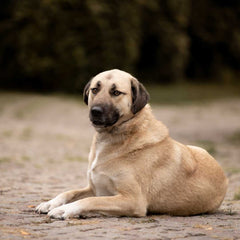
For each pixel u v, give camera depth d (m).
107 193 5.87
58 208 5.53
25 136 17.05
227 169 11.02
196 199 6.03
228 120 25.84
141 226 5.16
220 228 5.24
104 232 4.80
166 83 46.88
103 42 37.12
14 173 9.75
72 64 36.72
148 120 6.03
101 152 5.83
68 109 28.39
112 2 37.12
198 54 52.94
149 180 5.78
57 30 36.44
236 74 54.44
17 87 40.38
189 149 6.38
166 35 44.34
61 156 12.92
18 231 4.77
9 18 38.47
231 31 52.09
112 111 5.72
